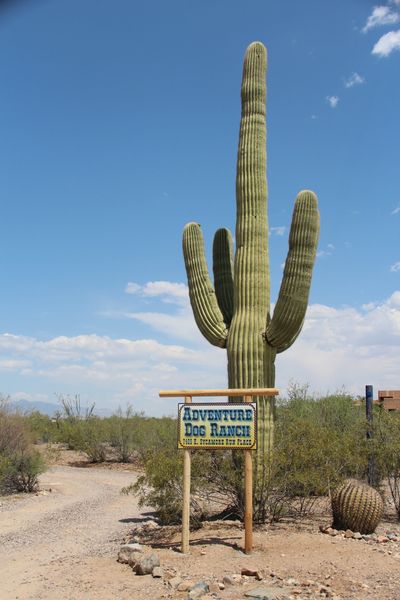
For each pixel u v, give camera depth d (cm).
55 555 973
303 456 1081
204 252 1289
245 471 868
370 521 996
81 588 730
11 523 1341
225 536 969
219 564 793
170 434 2716
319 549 853
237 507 1137
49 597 704
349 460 1170
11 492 1889
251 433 875
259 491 1093
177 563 808
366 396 1384
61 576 797
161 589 705
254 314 1195
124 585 732
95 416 3438
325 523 1089
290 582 707
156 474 1082
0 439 1895
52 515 1447
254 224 1232
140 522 1314
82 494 1850
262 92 1298
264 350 1170
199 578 738
